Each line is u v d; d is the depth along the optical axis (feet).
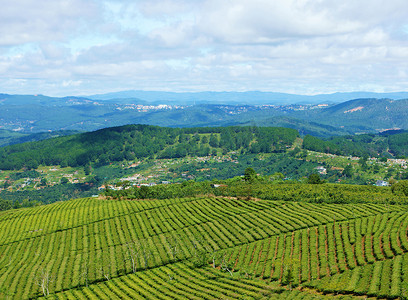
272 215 506.07
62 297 367.86
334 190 603.26
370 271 333.21
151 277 394.52
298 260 375.66
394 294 287.28
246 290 337.52
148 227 515.50
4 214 644.27
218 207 561.02
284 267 369.30
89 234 514.27
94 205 631.15
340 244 393.29
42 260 453.58
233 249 431.84
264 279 362.94
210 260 413.80
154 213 567.59
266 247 417.08
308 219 474.49
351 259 358.02
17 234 529.45
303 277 345.92
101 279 401.90
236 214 528.22
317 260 378.12
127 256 438.81
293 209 521.24
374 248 367.86
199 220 520.83
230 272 374.22
